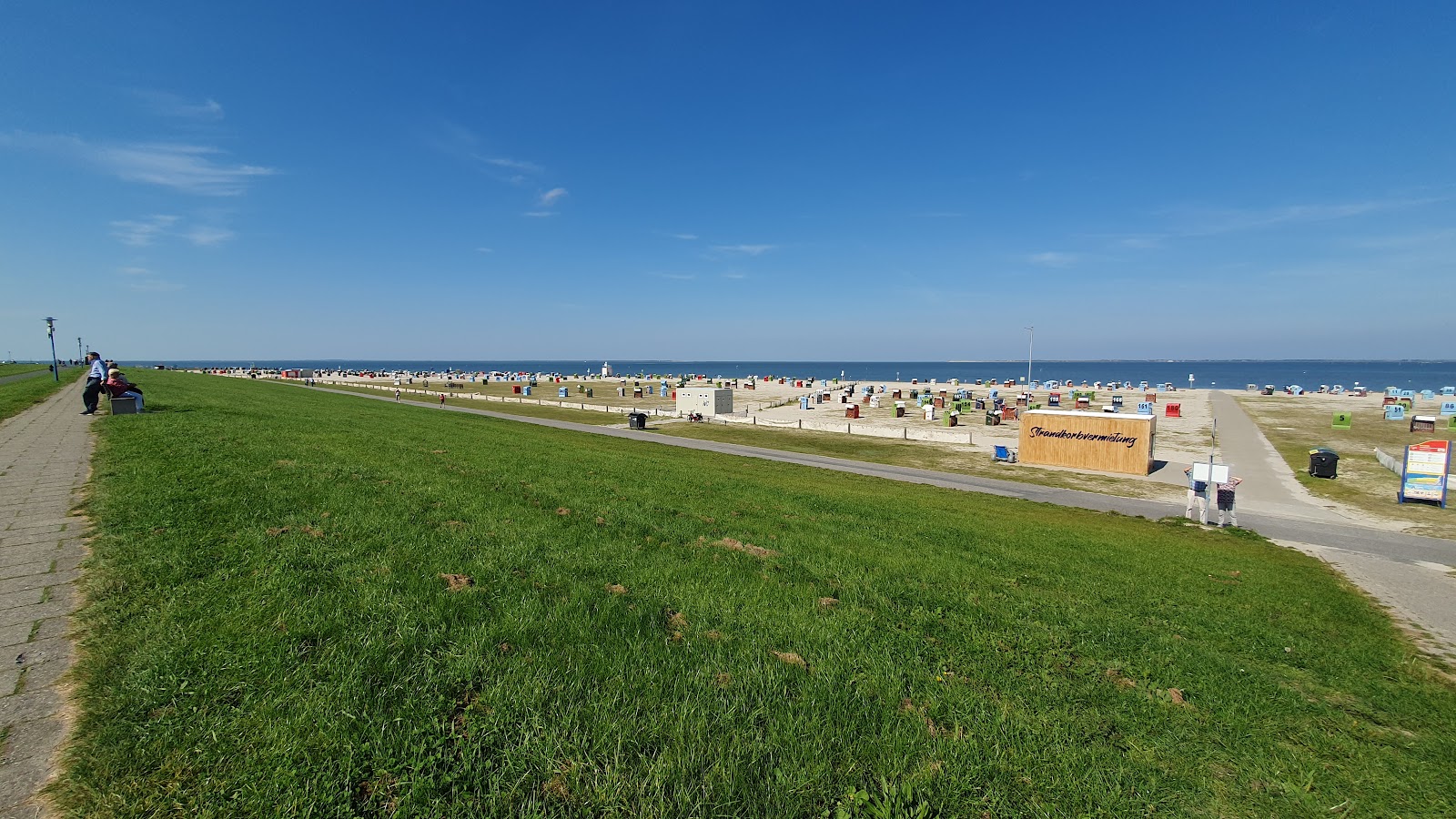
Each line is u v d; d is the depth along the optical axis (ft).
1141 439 91.04
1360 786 14.85
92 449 39.99
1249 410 197.36
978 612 23.29
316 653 14.29
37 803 9.76
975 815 11.94
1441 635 30.73
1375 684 21.80
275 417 67.77
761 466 83.05
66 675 13.08
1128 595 29.66
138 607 16.05
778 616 20.11
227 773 10.63
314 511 25.63
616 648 16.20
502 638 16.08
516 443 69.77
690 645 17.06
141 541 20.70
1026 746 14.23
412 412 118.32
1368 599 37.50
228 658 13.69
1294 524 61.98
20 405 69.46
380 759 11.21
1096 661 20.15
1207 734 16.30
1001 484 81.51
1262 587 35.55
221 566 18.97
